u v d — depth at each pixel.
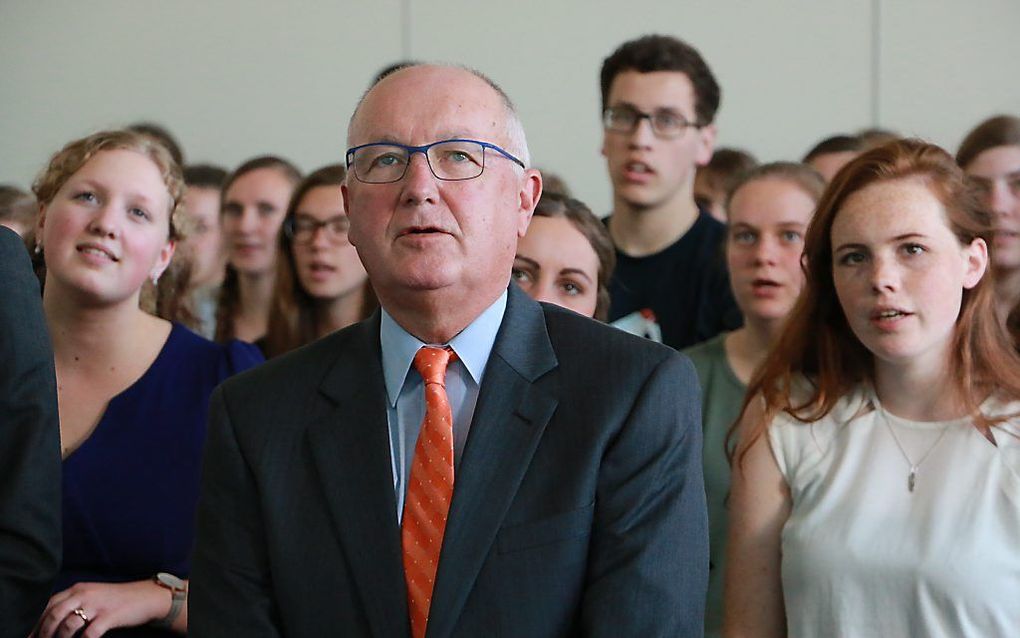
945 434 2.69
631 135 4.36
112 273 3.03
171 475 3.01
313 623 2.14
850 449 2.74
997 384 2.72
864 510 2.65
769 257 3.71
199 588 2.22
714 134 4.56
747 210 3.77
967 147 4.19
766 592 2.76
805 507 2.72
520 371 2.24
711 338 4.18
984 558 2.54
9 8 6.44
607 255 3.59
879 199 2.70
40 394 2.45
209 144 6.46
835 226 2.76
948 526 2.58
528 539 2.11
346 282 4.16
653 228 4.36
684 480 2.18
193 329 3.70
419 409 2.26
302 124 6.46
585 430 2.17
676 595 2.11
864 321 2.69
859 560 2.60
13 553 2.37
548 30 6.30
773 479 2.78
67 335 3.08
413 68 2.27
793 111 6.13
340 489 2.18
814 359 2.87
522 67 6.31
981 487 2.61
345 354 2.33
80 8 6.46
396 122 2.21
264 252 4.95
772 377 2.85
